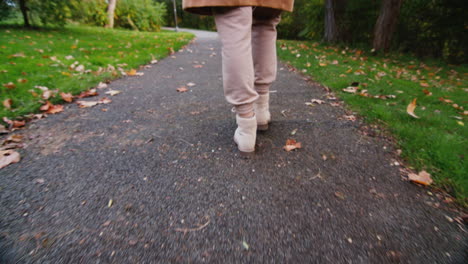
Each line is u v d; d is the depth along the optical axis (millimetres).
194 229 854
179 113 1931
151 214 917
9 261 723
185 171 1185
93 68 3262
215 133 1588
